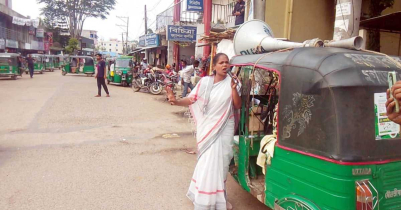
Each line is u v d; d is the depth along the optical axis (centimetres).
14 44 3375
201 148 314
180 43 1681
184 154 565
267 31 437
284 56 283
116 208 365
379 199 234
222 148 315
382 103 234
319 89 237
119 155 547
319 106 237
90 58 2639
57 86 1636
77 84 1795
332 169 225
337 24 561
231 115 323
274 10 818
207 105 313
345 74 228
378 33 757
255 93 386
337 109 225
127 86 1762
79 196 390
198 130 319
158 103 1136
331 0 867
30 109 928
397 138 242
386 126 236
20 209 353
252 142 347
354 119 224
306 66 253
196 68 1220
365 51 279
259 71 379
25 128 706
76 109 948
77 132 688
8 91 1351
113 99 1185
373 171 229
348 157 220
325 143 232
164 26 2005
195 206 313
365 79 230
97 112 916
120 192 405
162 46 2209
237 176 371
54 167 481
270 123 360
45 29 4962
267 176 298
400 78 245
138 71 1609
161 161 525
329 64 238
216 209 316
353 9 544
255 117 355
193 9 1471
